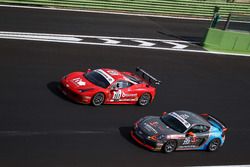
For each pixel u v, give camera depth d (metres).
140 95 72.31
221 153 63.97
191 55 110.62
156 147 57.34
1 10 117.00
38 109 63.25
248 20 121.62
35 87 71.44
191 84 90.31
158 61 100.25
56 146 54.16
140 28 126.31
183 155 59.81
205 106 80.75
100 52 97.94
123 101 71.00
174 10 149.25
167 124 60.53
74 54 93.19
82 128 60.47
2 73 75.00
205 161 59.69
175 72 95.38
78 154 53.41
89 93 66.12
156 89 83.06
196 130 60.59
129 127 64.31
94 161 52.56
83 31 111.75
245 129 75.00
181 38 125.00
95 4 135.62
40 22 112.38
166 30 130.62
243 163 62.22
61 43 98.69
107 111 67.62
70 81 68.06
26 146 52.50
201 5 152.62
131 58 98.25
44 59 86.56
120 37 113.12
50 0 129.50
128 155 55.94
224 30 119.88
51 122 60.09
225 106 83.00
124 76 72.12
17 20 110.25
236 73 104.19
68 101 67.75
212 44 120.25
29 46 92.50
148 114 70.75
